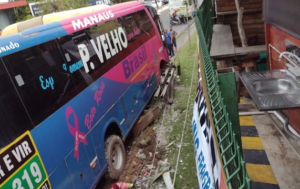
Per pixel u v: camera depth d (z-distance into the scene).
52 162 3.42
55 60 3.74
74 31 4.29
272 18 3.99
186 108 7.54
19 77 3.12
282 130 4.02
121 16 6.14
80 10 5.25
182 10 23.91
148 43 7.61
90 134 4.32
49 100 3.51
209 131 2.09
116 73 5.41
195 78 9.91
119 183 4.63
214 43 5.15
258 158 3.68
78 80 4.17
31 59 3.34
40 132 3.29
